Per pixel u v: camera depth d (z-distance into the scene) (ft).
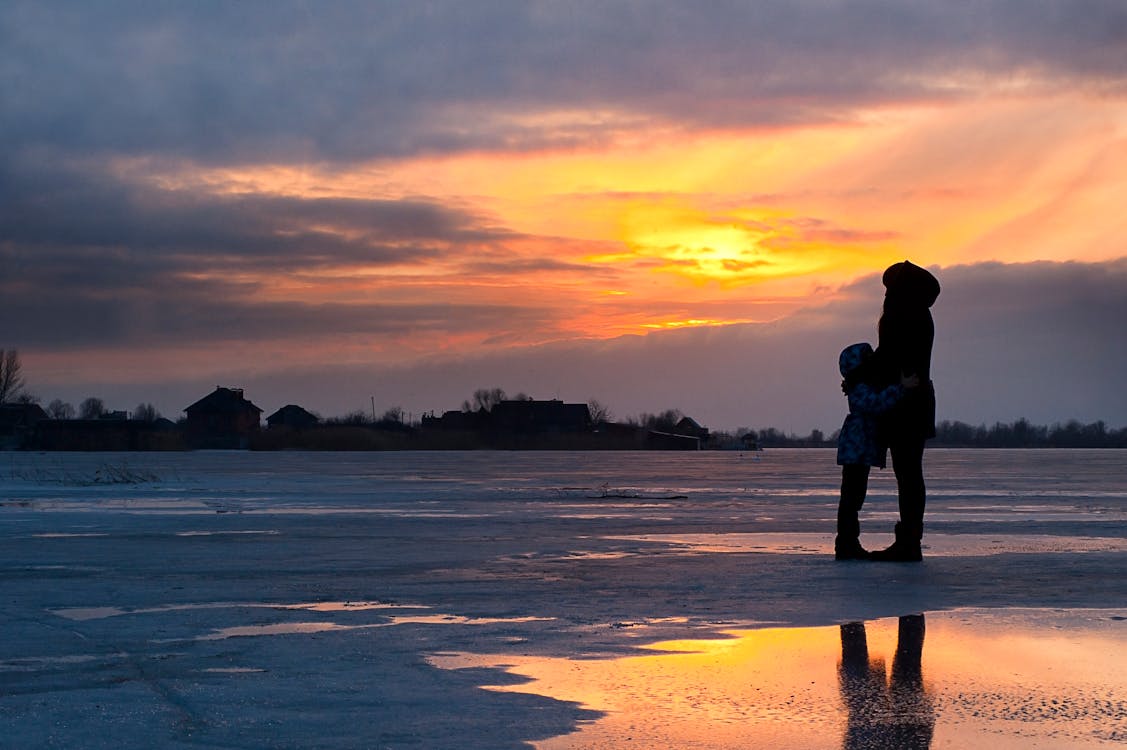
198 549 39.93
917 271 36.81
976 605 25.85
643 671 18.85
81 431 493.77
